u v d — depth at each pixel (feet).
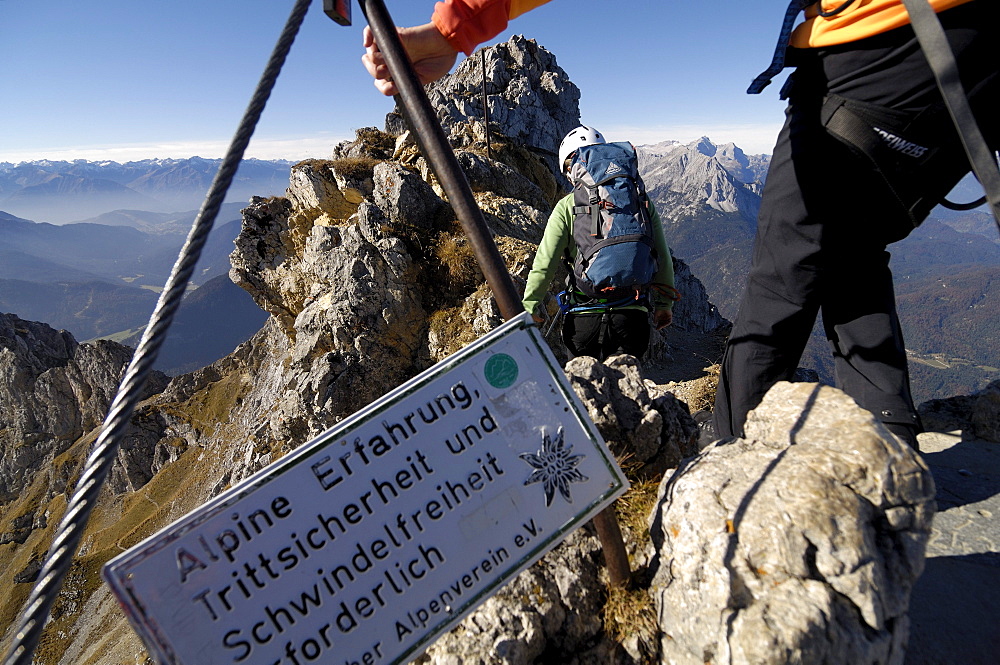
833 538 6.48
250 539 6.57
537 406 7.50
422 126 6.68
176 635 6.29
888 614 6.38
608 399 11.60
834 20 7.34
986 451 12.43
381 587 6.94
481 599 7.20
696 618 6.96
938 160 7.40
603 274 13.20
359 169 67.92
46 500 305.32
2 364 349.61
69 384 347.56
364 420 7.01
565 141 15.52
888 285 9.49
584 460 7.63
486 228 6.95
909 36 6.83
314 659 6.68
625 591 8.44
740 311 9.86
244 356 308.81
